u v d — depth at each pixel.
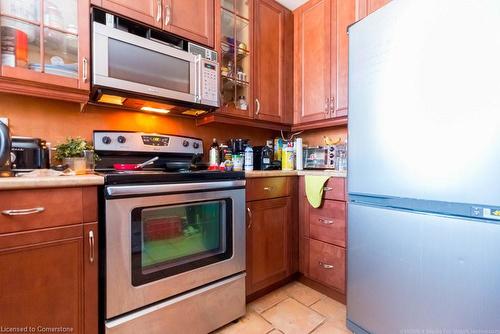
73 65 1.23
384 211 1.18
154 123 1.74
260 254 1.66
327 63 1.95
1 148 0.98
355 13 1.77
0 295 0.85
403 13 1.10
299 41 2.17
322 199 1.73
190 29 1.58
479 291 0.91
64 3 1.22
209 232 1.37
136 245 1.09
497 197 0.87
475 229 0.92
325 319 1.49
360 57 1.28
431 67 1.01
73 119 1.45
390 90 1.15
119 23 1.36
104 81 1.24
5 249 0.85
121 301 1.05
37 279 0.91
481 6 0.90
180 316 1.22
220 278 1.38
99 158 1.41
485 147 0.89
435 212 1.02
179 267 1.22
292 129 2.25
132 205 1.07
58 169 1.21
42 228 0.91
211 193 1.33
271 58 2.06
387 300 1.18
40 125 1.35
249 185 1.59
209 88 1.61
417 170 1.07
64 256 0.95
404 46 1.09
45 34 1.18
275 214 1.75
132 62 1.33
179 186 1.20
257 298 1.70
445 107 0.98
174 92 1.47
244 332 1.38
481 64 0.90
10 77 1.07
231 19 1.85
